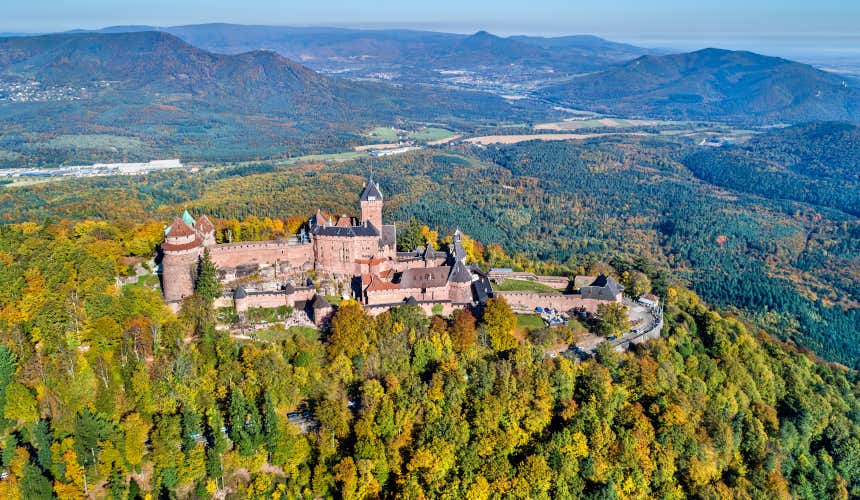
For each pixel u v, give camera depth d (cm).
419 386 15288
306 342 17100
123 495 13225
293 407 15288
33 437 13662
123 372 14950
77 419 13600
